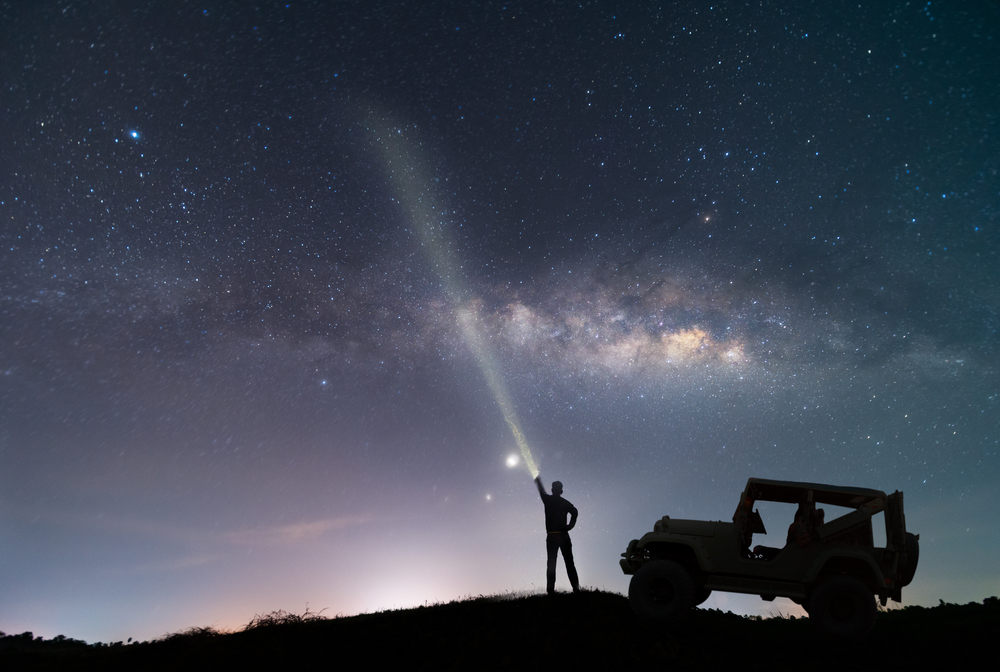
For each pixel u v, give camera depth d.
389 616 8.81
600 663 6.17
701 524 7.68
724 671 5.98
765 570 7.17
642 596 7.37
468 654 6.64
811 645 7.07
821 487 7.43
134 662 8.28
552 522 9.30
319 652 7.27
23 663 8.98
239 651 7.74
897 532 7.03
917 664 6.34
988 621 8.22
